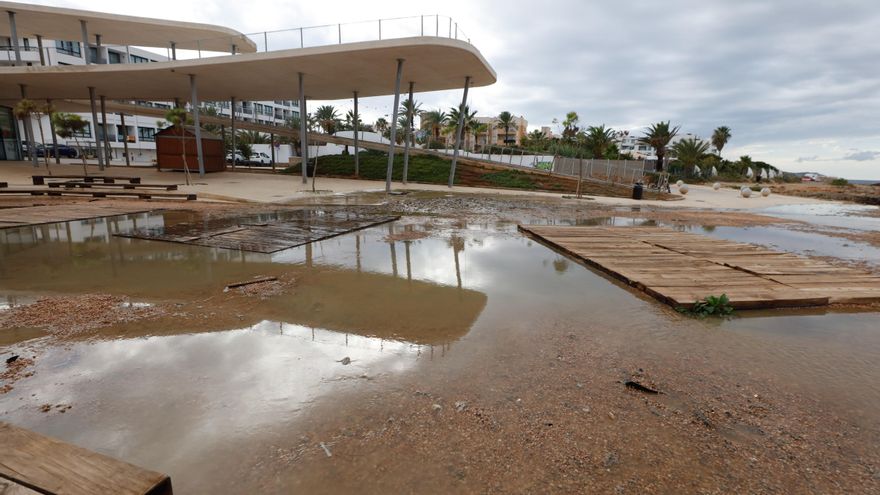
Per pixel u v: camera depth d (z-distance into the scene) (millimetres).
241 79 28500
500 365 3828
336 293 5879
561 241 9977
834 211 21734
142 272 6789
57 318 4695
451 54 22453
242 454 2561
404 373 3627
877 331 4910
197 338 4254
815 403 3322
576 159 39531
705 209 21172
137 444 2627
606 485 2379
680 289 6105
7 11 30062
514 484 2367
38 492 1732
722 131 74938
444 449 2650
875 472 2541
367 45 21531
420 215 14992
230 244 9039
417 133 72438
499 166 39062
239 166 51875
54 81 28750
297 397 3207
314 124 76938
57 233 10148
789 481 2451
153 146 65062
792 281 6707
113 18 32562
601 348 4270
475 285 6477
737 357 4145
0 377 3402
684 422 3023
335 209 16203
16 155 36125
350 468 2465
